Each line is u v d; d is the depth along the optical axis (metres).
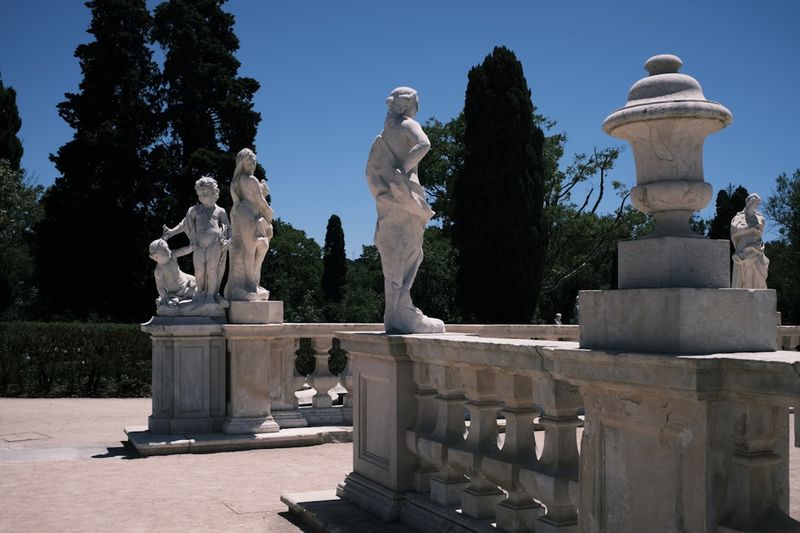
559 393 4.29
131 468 8.95
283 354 11.41
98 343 17.84
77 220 30.98
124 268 31.56
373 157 6.97
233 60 35.00
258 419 10.63
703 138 3.62
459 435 5.71
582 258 35.78
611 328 3.64
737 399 3.04
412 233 6.76
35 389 17.95
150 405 15.72
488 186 25.95
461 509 5.42
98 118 32.75
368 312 39.62
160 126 33.81
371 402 6.70
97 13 33.25
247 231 11.02
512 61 26.38
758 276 17.33
